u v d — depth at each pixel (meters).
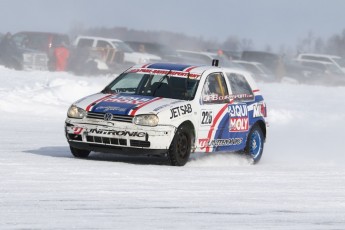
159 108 23.92
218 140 25.84
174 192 19.44
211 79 26.09
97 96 25.05
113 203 17.81
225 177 22.47
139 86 25.61
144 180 20.92
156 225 15.88
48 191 18.80
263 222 16.61
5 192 18.47
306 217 17.30
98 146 23.98
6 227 15.22
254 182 21.86
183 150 24.44
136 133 23.55
